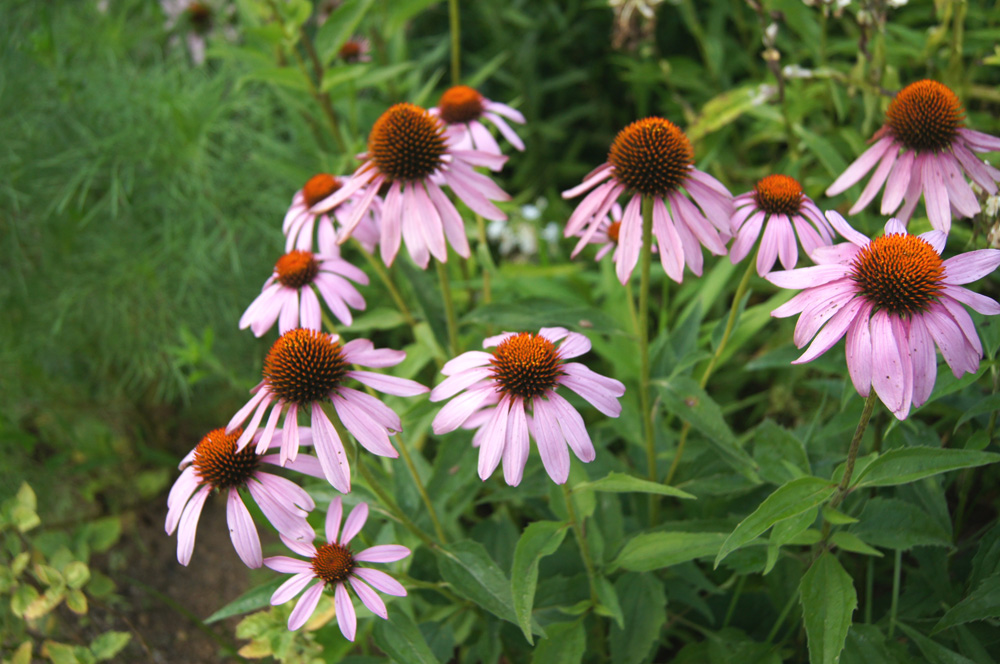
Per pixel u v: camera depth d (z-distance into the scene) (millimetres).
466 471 603
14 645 703
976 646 549
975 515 670
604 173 554
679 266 534
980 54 770
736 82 1112
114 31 920
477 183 577
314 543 528
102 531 816
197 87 885
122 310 815
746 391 854
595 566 582
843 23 840
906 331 460
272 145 866
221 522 859
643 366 585
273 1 776
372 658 606
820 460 611
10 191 788
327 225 630
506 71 1195
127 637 644
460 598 622
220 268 851
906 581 632
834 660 498
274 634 572
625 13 919
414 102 853
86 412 901
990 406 535
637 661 570
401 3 835
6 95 822
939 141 554
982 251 468
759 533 494
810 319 473
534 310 598
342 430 519
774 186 545
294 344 505
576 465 561
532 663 562
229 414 934
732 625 645
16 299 854
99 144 798
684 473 649
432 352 684
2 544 746
